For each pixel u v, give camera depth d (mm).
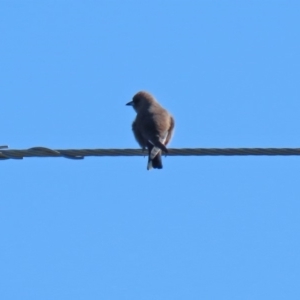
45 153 13211
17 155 13219
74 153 13297
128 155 13422
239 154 13211
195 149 13445
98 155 13414
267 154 13141
